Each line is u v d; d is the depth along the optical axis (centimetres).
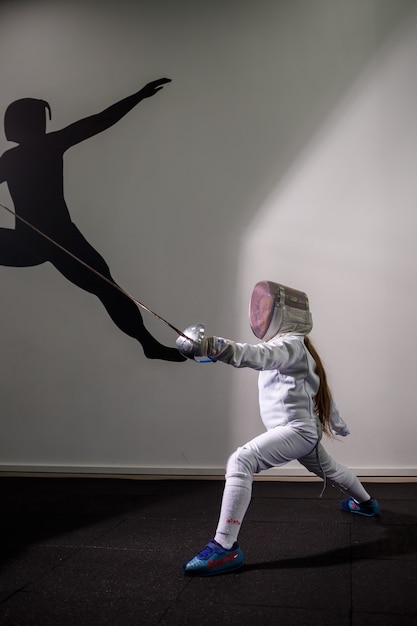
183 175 351
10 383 362
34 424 357
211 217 346
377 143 331
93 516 259
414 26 333
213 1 357
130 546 215
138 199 355
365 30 337
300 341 214
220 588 173
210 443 336
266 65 347
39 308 362
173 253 349
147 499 290
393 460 317
